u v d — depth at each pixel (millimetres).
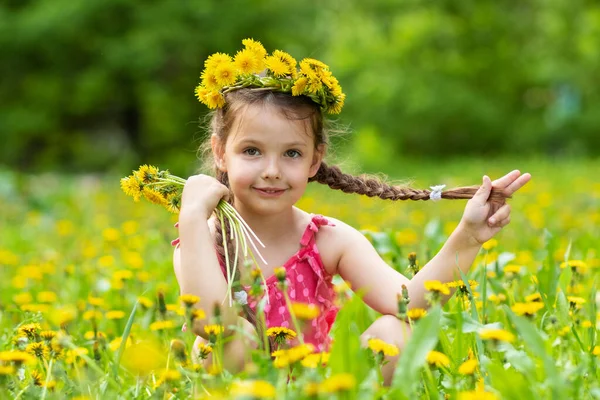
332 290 3113
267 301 2918
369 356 2572
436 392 2293
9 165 25734
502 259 3910
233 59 3098
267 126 2891
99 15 24172
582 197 9867
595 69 29922
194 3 24500
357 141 29328
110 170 25266
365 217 7941
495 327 2672
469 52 31062
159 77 25547
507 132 30375
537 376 2342
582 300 2969
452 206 9734
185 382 2531
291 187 2934
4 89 25484
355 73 31281
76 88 24875
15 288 4824
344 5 31516
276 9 25594
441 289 2531
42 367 2689
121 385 2600
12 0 25031
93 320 3090
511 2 31734
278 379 2268
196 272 2768
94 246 6645
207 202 2902
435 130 30375
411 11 31094
